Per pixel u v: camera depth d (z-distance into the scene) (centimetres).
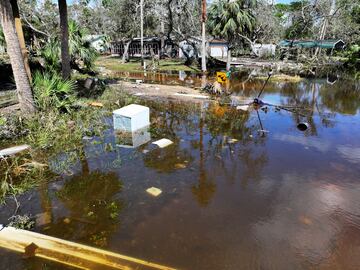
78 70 1631
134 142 632
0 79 1175
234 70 2162
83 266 285
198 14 2823
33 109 713
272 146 624
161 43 3481
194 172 497
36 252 302
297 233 343
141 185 449
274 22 3725
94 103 920
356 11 3409
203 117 849
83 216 370
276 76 1848
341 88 1435
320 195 427
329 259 304
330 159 557
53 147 582
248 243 323
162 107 955
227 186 450
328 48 3225
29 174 474
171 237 330
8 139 600
